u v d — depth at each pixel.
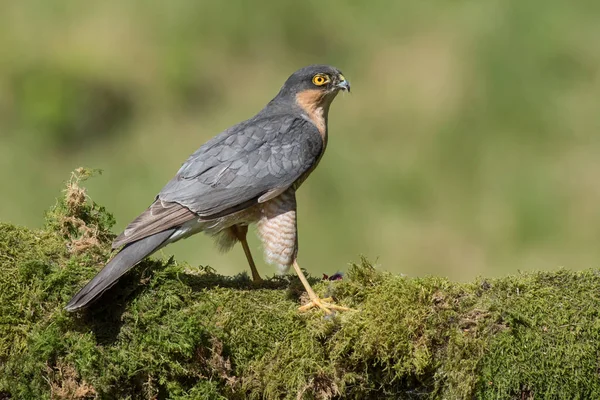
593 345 6.82
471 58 17.66
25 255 7.04
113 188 15.47
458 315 6.92
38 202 15.35
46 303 6.80
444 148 16.28
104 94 17.23
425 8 18.64
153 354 6.71
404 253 14.52
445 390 6.92
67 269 6.89
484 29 17.98
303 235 14.64
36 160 16.19
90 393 6.63
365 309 7.01
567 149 16.28
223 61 18.02
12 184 15.59
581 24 17.94
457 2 18.78
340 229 14.85
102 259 7.32
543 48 17.58
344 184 15.46
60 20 18.28
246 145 7.93
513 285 7.05
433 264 14.48
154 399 6.75
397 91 17.23
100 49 17.80
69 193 7.61
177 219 7.46
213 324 6.87
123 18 18.30
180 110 17.25
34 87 17.06
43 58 17.45
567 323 6.87
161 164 15.98
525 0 18.03
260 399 6.93
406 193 15.49
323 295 7.35
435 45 18.02
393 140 16.30
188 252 12.81
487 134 16.58
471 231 14.94
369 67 17.89
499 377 6.84
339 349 6.85
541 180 15.66
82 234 7.56
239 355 6.87
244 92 17.52
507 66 17.36
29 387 6.64
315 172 15.53
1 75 17.19
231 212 7.72
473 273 14.30
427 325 6.90
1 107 17.00
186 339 6.69
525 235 14.93
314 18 18.59
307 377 6.84
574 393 6.84
